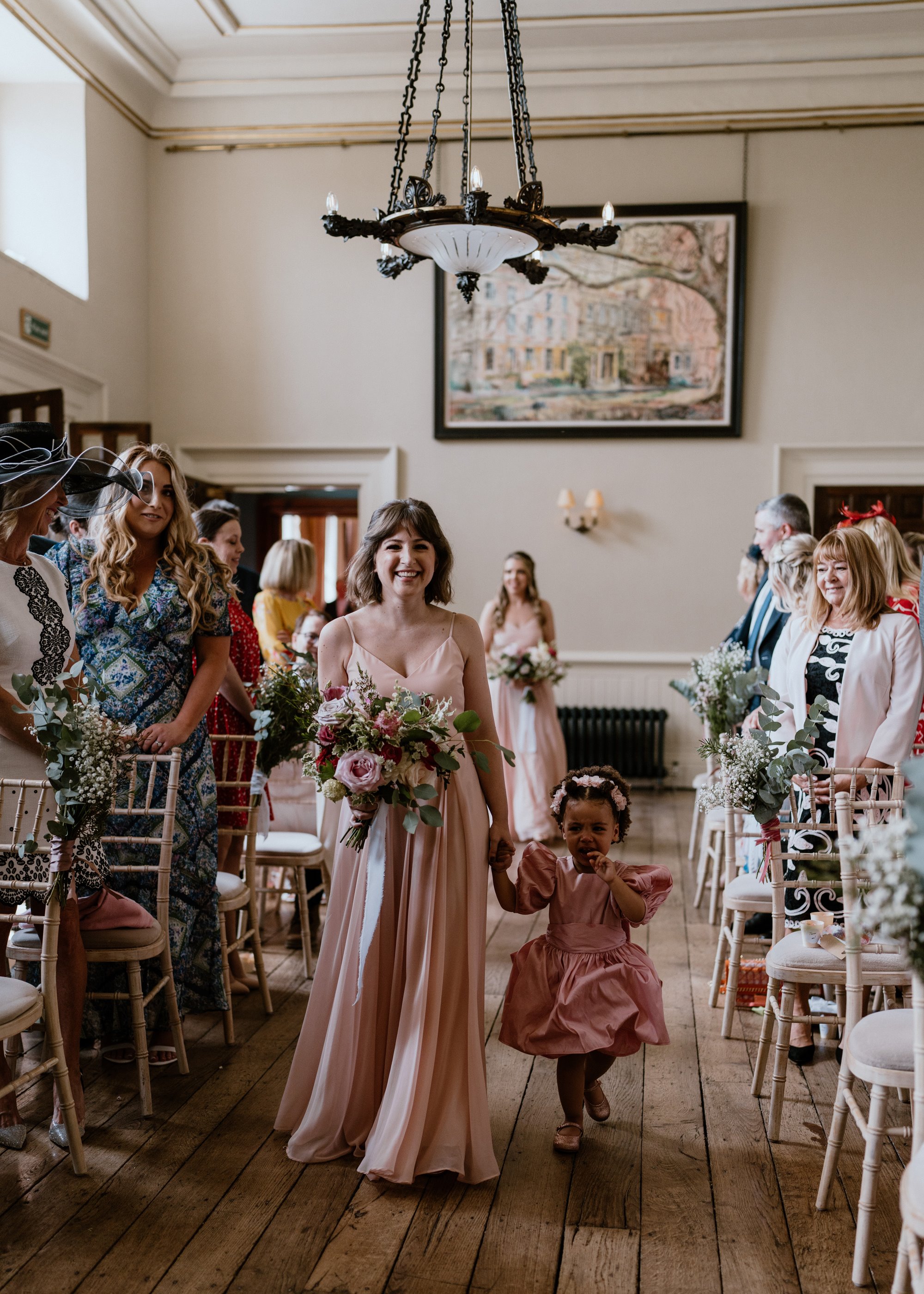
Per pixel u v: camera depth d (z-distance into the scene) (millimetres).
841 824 2486
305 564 5270
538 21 7832
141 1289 2150
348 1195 2520
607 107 8648
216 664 3338
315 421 9102
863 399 8609
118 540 3176
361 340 9039
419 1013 2561
